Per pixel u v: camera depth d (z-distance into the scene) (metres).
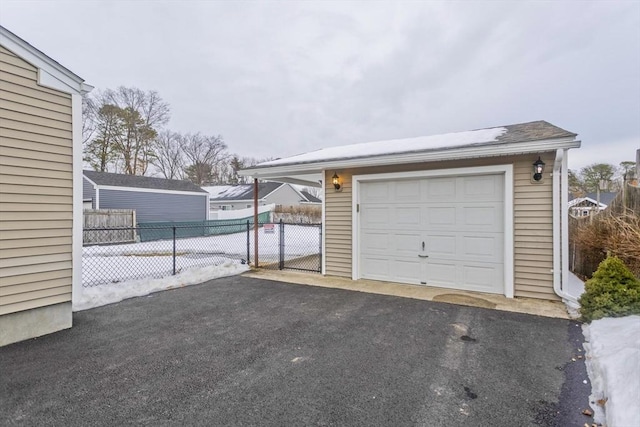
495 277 5.62
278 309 4.90
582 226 7.22
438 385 2.71
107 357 3.27
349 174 6.99
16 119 3.63
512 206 5.38
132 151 29.81
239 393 2.60
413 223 6.37
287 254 11.11
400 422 2.22
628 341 3.10
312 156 7.86
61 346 3.54
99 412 2.34
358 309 4.87
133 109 29.89
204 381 2.79
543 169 5.16
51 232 3.95
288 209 26.80
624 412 2.09
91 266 8.48
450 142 6.34
